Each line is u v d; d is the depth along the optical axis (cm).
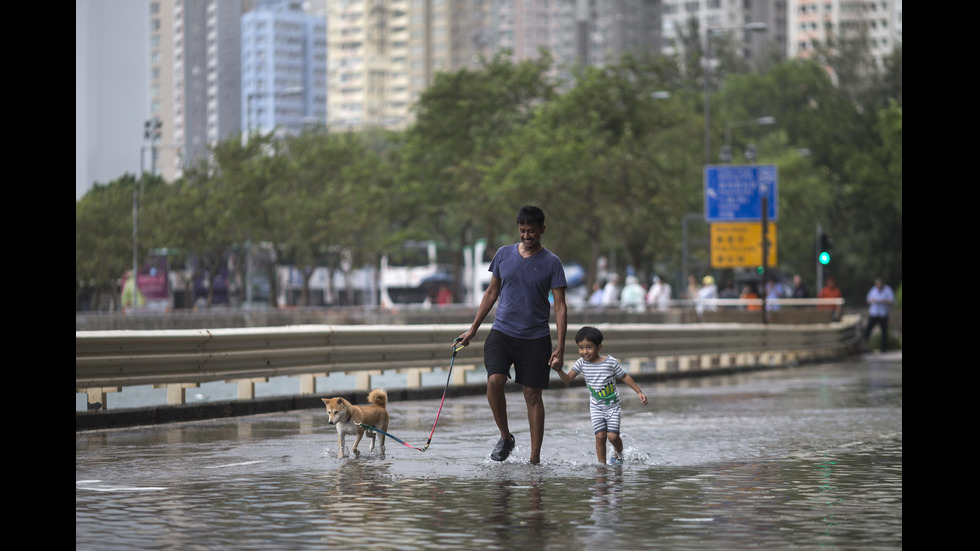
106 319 6775
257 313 7212
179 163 9862
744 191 6131
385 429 1609
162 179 9712
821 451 1680
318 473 1413
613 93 8444
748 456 1617
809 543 997
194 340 2169
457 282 9444
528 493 1262
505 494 1254
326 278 12150
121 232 8881
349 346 2539
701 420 2173
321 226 9244
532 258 1512
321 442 1756
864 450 1695
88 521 1095
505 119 8725
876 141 13225
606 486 1319
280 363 2372
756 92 15962
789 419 2194
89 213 8800
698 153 10906
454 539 1009
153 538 1013
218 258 9431
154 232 8944
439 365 2780
